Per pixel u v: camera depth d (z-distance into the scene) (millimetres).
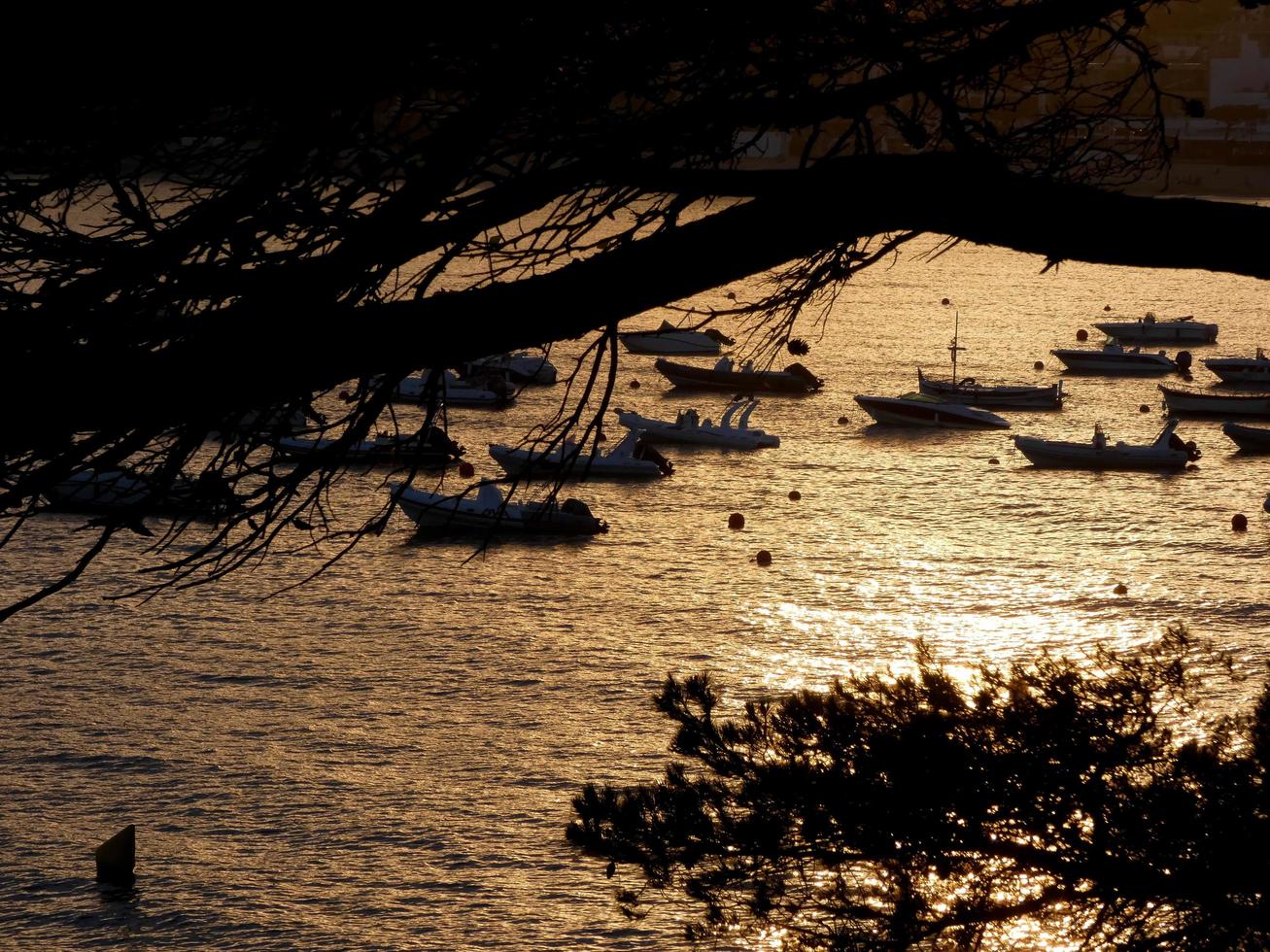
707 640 125125
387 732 102812
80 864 84562
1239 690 100562
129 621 122812
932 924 30875
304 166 12414
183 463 11914
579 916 79188
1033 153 14273
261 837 88062
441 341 11617
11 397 11273
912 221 11633
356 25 11703
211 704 107312
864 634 128000
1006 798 30578
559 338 11914
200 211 12438
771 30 12539
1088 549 156500
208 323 11883
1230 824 28938
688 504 173375
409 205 12062
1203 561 151250
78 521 145500
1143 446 197500
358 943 77562
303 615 126438
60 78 11531
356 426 12570
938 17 13242
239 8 11500
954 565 149500
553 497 13508
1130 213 11297
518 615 129375
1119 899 29953
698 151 12914
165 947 77125
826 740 32812
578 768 97188
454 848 86750
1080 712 31859
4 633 119250
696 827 33406
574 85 12875
